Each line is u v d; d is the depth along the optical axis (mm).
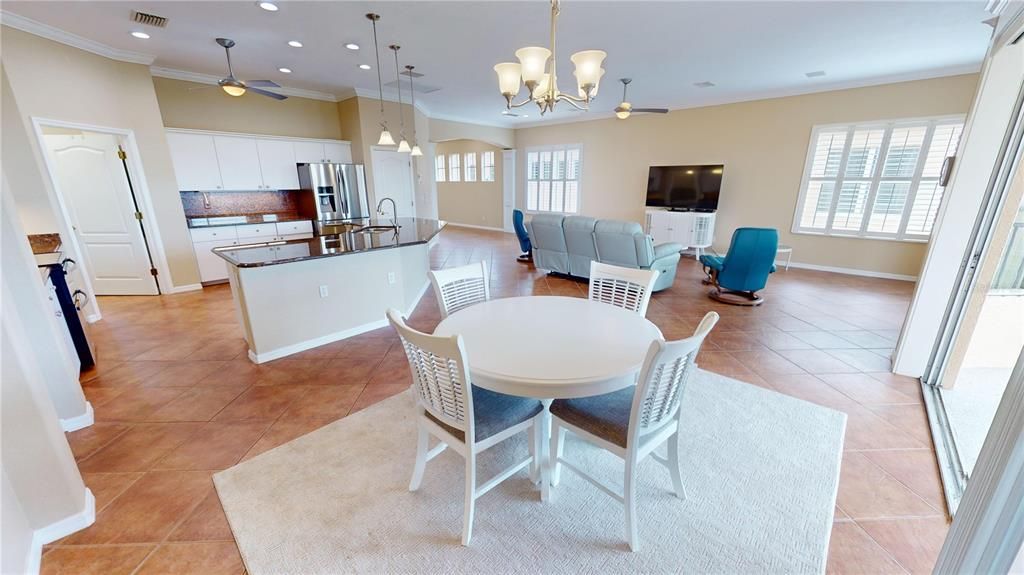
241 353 3250
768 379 2793
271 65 4867
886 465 1943
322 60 4648
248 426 2287
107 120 4227
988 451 924
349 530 1605
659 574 1426
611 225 4684
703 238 6887
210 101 5438
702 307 4414
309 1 3105
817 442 2109
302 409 2459
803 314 4164
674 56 4426
